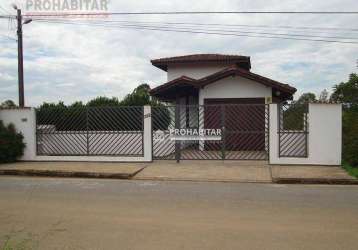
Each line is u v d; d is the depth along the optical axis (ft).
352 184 35.94
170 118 48.78
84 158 49.37
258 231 21.02
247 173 40.29
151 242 19.36
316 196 30.12
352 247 18.56
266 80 56.44
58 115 51.11
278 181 36.70
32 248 18.62
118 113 50.08
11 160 49.26
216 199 28.96
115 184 35.83
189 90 63.00
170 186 34.58
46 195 30.73
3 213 25.14
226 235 20.38
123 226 22.07
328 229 21.34
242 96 57.88
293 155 45.19
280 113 45.50
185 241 19.48
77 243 19.29
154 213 24.86
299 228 21.52
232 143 53.21
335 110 44.09
